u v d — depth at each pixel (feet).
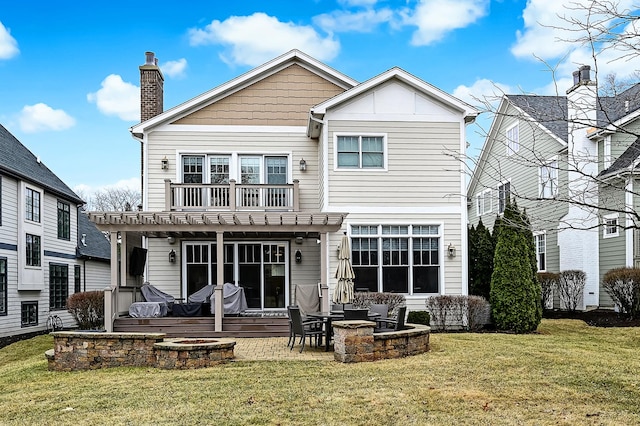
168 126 47.98
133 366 26.81
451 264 43.75
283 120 48.93
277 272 48.65
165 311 40.34
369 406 17.81
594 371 23.07
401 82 44.37
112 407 18.54
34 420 17.33
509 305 39.24
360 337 26.20
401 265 43.65
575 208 51.21
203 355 25.73
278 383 21.39
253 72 48.47
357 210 43.47
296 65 49.49
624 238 47.39
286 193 46.98
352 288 34.14
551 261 59.16
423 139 44.24
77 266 73.77
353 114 43.96
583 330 39.73
